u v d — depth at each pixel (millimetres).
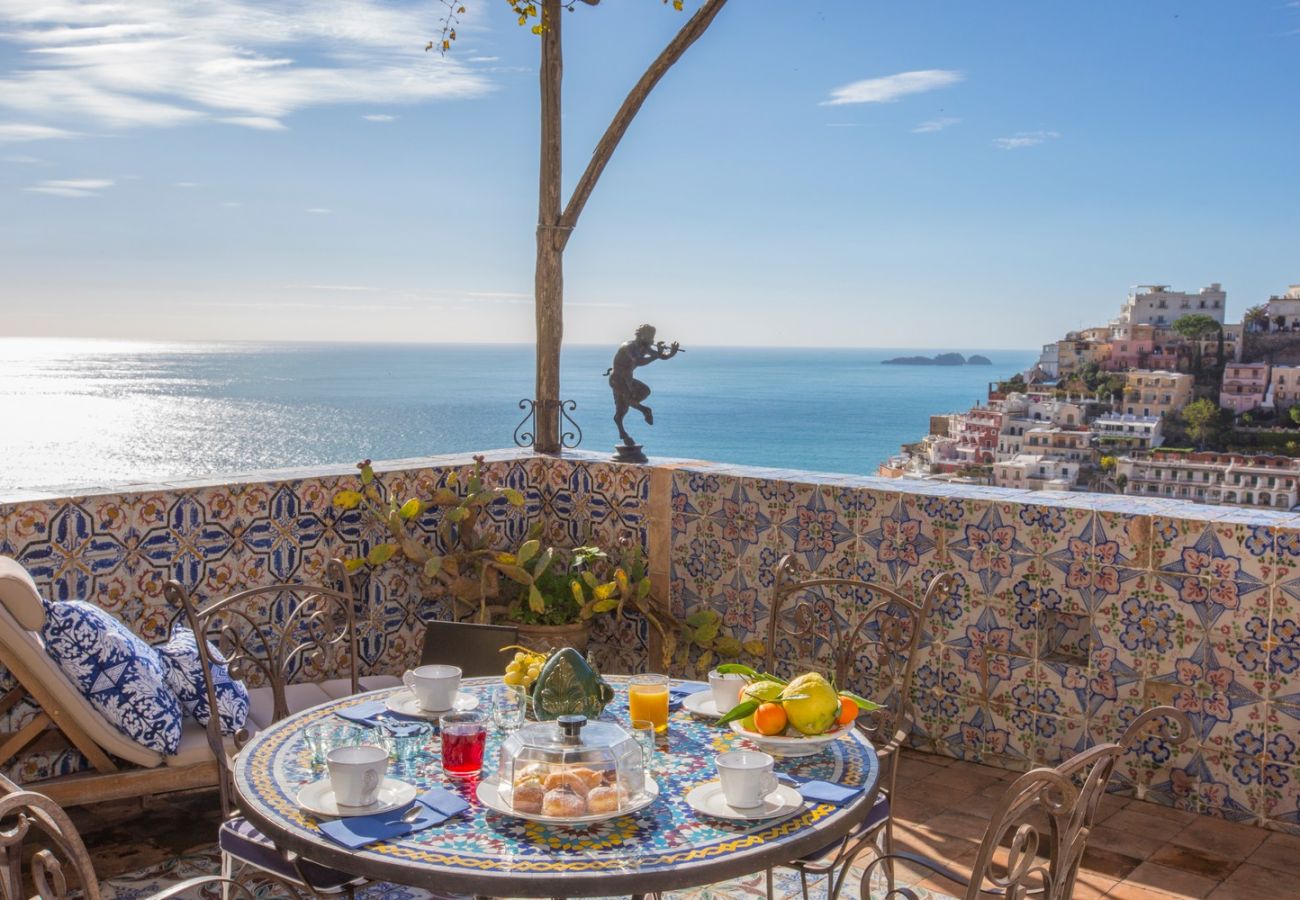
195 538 4336
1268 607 3896
